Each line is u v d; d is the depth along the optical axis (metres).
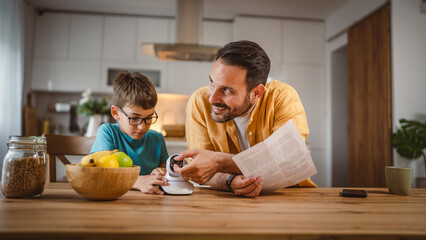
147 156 1.23
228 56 0.85
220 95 0.88
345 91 3.74
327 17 3.81
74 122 3.74
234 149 1.15
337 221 0.54
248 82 0.87
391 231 0.48
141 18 3.73
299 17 3.83
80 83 3.60
